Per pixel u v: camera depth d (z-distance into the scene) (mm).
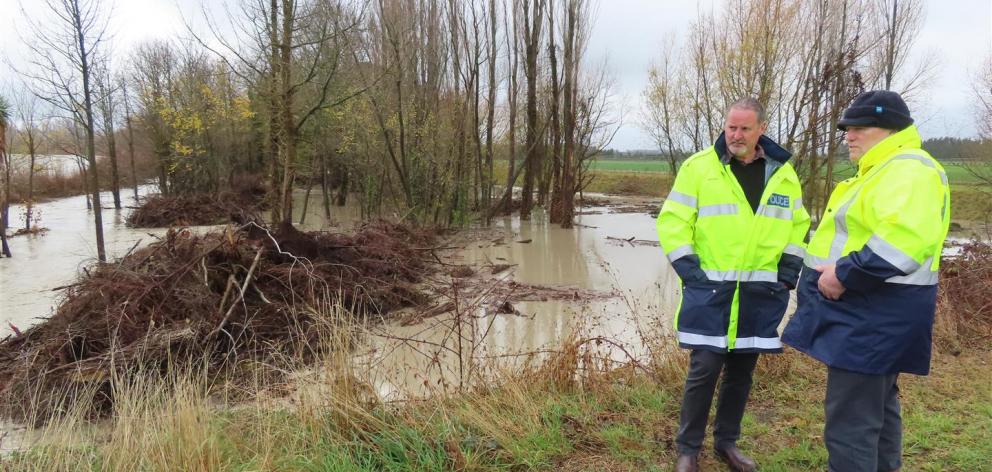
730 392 3295
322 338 5121
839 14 14852
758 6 15375
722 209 3047
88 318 6004
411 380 5141
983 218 19250
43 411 4691
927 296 2547
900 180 2480
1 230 12719
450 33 18406
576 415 3947
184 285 6594
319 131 17641
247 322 6199
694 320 3064
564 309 8250
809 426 3863
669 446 3592
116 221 19672
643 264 12086
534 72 20312
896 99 2633
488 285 9781
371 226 13414
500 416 3789
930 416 3992
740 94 15961
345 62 15367
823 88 14125
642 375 4688
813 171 15344
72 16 9508
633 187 35125
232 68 12172
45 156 28250
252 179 24641
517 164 24875
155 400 3557
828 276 2645
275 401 4328
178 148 20531
